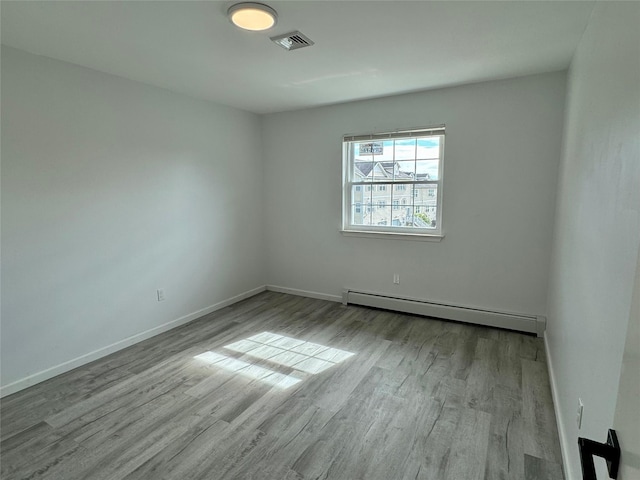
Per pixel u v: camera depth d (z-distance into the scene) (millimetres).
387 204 4023
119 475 1765
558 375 2258
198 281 3902
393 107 3748
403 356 2979
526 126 3182
